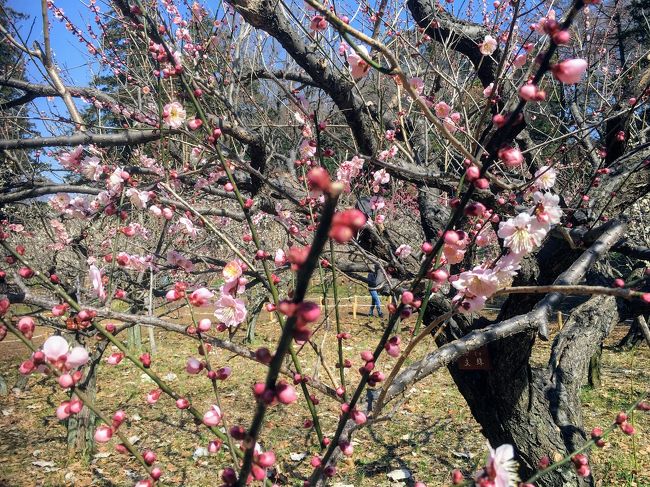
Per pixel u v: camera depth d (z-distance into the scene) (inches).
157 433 253.0
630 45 236.5
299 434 244.4
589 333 139.6
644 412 260.5
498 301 411.5
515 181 131.3
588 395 287.1
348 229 21.7
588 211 102.7
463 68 180.9
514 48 135.8
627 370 333.7
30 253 239.1
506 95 129.6
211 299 64.3
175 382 328.8
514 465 44.0
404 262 126.0
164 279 253.3
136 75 158.1
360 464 218.5
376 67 42.9
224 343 57.0
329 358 349.7
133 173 119.3
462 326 123.3
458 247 56.3
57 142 98.0
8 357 398.9
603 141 140.9
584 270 64.2
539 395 127.5
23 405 295.0
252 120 163.8
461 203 41.6
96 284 68.8
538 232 50.1
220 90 134.6
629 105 118.5
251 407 282.5
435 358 63.3
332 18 41.0
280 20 107.7
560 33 36.7
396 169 98.0
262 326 500.7
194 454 225.5
